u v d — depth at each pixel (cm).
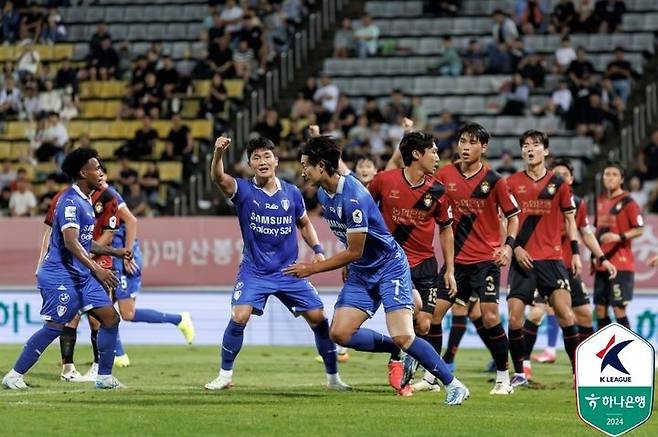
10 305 5650
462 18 8806
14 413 2986
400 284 3203
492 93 8056
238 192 3547
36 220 6391
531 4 8544
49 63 8975
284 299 3609
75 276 3494
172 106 8281
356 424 2823
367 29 8681
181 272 6378
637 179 7012
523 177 3862
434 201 3494
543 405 3294
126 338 5688
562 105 7781
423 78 8331
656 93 8019
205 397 3372
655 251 5919
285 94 8606
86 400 3272
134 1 9438
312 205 6906
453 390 3238
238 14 8894
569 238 3941
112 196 3956
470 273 3638
